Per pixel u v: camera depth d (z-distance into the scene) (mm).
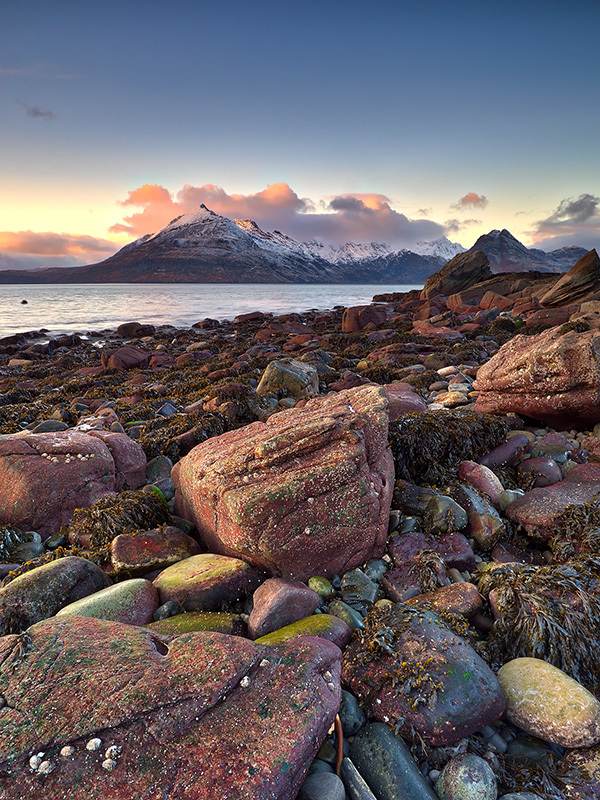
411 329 34750
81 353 31375
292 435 4879
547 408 6996
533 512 4941
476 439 6773
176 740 2273
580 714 2803
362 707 3115
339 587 4438
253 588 4207
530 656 3457
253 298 108375
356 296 121688
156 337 39750
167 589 3969
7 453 5785
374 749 2795
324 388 13711
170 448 7945
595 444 6594
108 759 2156
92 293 142750
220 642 2830
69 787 2057
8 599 3654
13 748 2170
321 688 2658
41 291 165500
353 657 3375
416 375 12930
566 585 3746
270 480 4492
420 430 6695
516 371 7270
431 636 3357
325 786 2490
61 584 3848
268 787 2123
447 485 6008
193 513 5363
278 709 2467
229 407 9523
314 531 4367
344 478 4465
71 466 5781
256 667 2705
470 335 27719
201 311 68938
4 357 31703
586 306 23781
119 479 6473
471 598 3939
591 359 6387
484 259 55906
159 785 2086
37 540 5355
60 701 2389
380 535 4746
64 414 10711
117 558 4480
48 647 2719
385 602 4105
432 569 4359
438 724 2859
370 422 5152
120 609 3631
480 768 2666
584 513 4707
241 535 4281
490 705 2943
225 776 2137
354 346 26016
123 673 2561
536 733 2908
